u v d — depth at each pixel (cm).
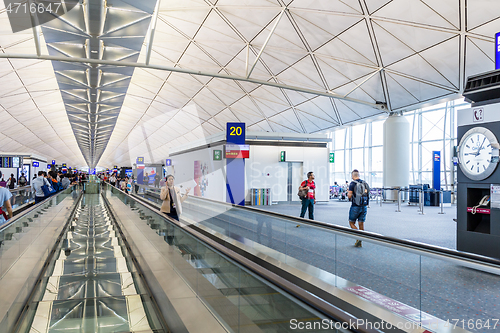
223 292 423
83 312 677
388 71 2242
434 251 521
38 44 1855
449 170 3181
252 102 3453
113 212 2214
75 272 997
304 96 3041
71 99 3550
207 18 2153
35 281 856
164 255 770
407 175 2867
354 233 672
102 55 2300
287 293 286
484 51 1750
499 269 437
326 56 2333
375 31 1956
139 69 2980
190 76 3164
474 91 898
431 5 1648
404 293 539
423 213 2073
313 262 761
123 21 1831
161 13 2058
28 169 4144
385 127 2897
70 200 2603
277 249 908
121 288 870
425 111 3409
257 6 1978
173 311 610
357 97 2673
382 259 579
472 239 891
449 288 488
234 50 2539
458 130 948
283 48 2384
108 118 4650
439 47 1870
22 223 793
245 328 358
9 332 583
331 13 1927
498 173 831
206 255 495
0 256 607
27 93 3484
